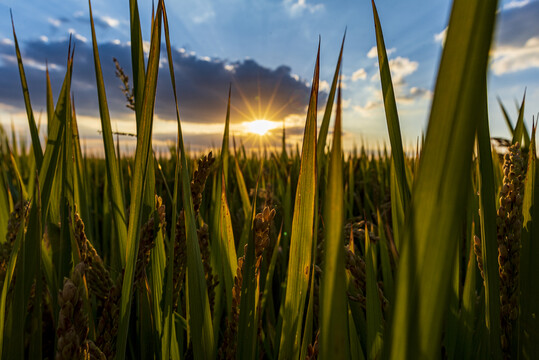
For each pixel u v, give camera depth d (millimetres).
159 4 237
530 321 236
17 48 375
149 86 242
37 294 235
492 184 243
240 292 267
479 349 311
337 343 103
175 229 322
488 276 248
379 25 274
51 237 362
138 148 245
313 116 231
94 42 333
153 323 329
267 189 586
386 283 417
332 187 105
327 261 106
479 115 84
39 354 236
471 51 83
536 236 236
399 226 406
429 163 92
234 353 271
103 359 214
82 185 441
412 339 99
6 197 408
